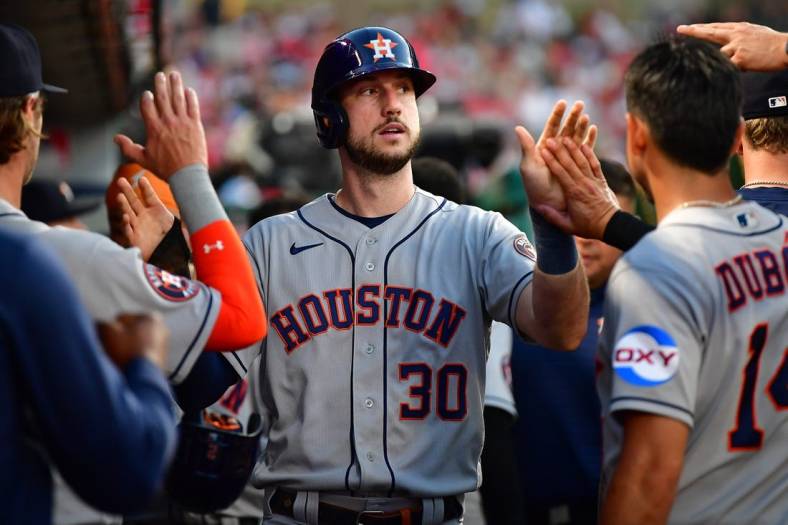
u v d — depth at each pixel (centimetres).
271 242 1252
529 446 1459
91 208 1838
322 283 1223
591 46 9825
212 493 1340
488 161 3612
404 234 1231
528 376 1459
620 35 9975
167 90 1095
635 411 914
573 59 9688
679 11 10256
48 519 838
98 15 1886
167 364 1002
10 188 1009
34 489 823
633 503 904
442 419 1185
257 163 3525
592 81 9500
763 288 948
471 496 1445
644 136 987
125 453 784
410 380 1188
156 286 995
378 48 1222
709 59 969
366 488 1171
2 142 990
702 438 939
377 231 1233
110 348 843
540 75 9494
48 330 783
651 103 970
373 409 1182
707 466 937
